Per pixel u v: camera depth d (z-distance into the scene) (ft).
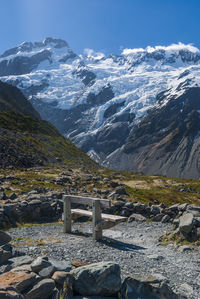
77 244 48.78
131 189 167.94
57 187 145.89
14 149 308.19
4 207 71.72
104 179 186.50
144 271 37.24
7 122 531.09
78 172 274.98
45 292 25.25
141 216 80.12
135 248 49.75
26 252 42.09
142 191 169.27
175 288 32.63
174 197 175.01
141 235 62.54
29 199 88.33
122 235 62.08
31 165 283.79
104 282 26.86
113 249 47.16
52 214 78.95
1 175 183.93
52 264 30.25
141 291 27.50
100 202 53.78
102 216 56.39
